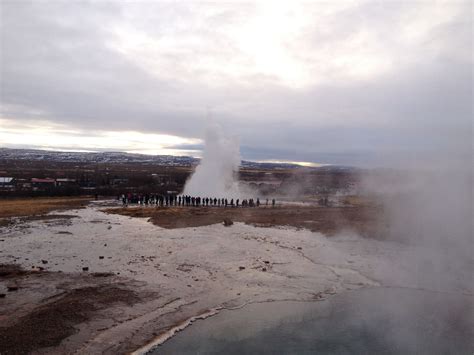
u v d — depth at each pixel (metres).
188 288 17.16
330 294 17.05
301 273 19.58
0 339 11.79
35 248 22.86
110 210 38.97
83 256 21.47
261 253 23.06
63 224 30.97
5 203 43.75
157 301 15.59
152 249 23.48
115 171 115.06
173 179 84.19
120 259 21.11
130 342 12.34
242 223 32.66
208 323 14.02
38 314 13.54
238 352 11.95
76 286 16.64
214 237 27.17
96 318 13.74
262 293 16.95
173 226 30.86
